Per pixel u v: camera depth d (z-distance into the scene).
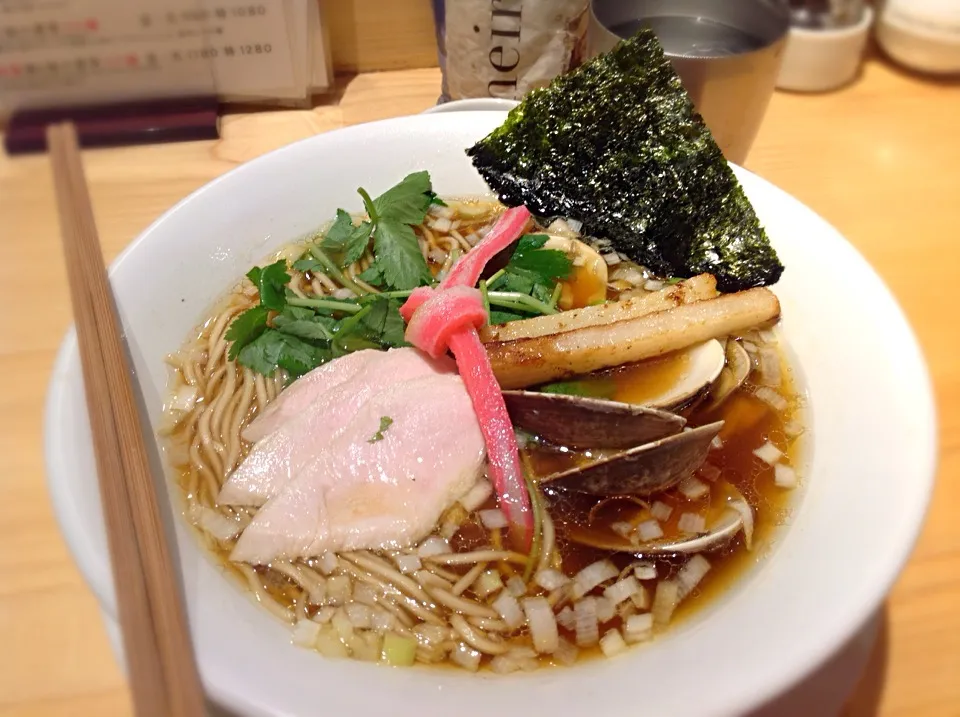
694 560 0.18
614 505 0.19
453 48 0.29
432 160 0.25
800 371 0.21
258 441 0.20
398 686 0.15
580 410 0.18
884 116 0.32
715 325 0.20
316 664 0.15
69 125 0.22
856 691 0.18
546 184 0.24
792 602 0.15
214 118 0.28
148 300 0.20
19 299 0.21
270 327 0.22
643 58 0.22
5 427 0.20
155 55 0.26
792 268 0.21
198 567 0.17
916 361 0.18
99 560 0.14
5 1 0.22
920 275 0.26
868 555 0.15
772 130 0.31
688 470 0.19
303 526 0.18
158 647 0.14
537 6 0.27
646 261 0.24
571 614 0.17
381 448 0.19
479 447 0.20
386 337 0.22
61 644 0.17
